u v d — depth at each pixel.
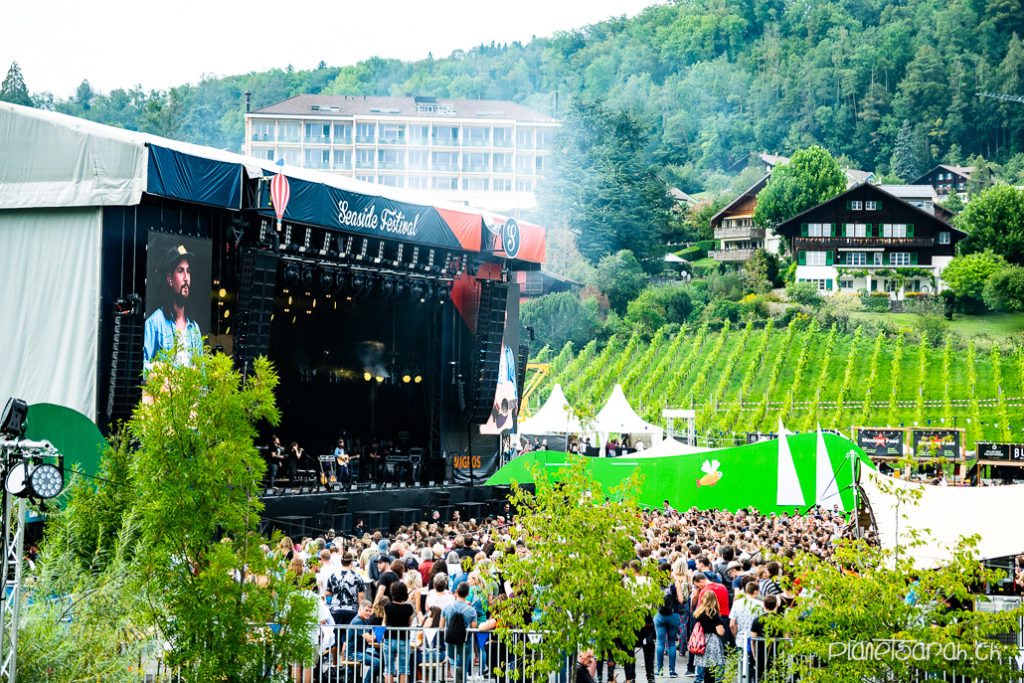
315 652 13.70
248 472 12.42
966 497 18.16
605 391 88.31
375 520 31.20
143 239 24.98
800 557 13.05
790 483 25.36
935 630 12.36
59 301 24.44
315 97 140.75
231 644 11.82
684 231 141.62
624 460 26.45
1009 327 103.31
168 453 12.21
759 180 149.88
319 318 38.53
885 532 17.95
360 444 36.38
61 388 24.19
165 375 12.43
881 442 49.47
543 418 46.69
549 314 99.38
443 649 15.05
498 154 141.12
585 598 13.42
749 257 129.88
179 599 12.02
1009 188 130.62
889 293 111.56
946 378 87.94
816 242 116.81
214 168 25.58
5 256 25.14
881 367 91.06
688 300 108.06
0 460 12.50
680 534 22.42
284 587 12.14
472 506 35.12
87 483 13.88
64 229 24.48
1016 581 18.00
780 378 90.38
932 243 114.94
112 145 24.00
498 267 39.12
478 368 37.75
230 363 12.62
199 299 25.66
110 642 12.48
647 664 16.20
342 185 30.39
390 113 138.75
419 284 34.97
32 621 12.61
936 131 195.50
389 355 38.66
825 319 101.38
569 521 13.59
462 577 16.83
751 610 13.77
